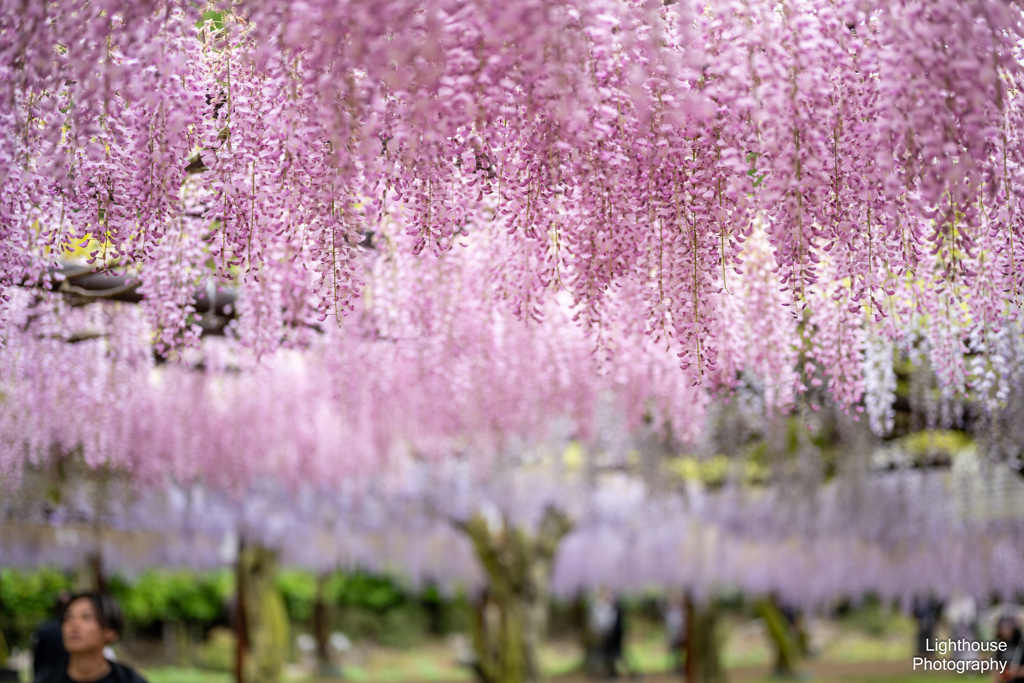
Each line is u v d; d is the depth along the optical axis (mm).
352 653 17297
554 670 17719
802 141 1856
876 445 5676
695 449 6125
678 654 16172
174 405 5934
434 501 7633
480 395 4527
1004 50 1785
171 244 2662
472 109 1756
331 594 17859
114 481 6582
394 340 3871
